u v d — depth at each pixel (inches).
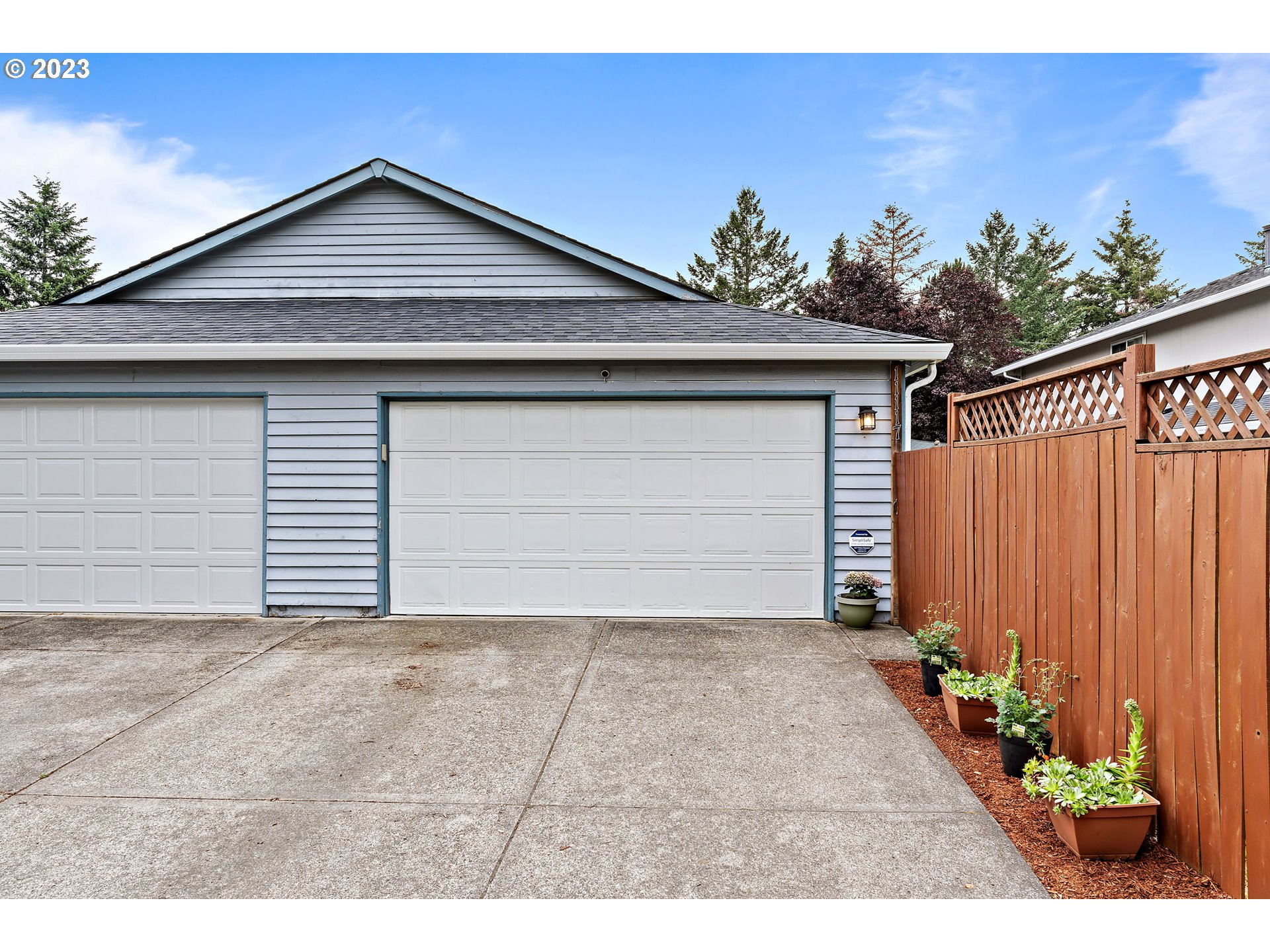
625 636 256.4
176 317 323.9
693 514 283.0
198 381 284.8
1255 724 95.2
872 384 278.5
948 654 192.5
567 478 284.2
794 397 280.1
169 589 288.0
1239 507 97.9
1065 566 145.9
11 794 139.0
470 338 280.8
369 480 284.2
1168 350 542.3
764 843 121.5
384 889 109.3
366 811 132.7
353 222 363.3
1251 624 95.7
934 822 128.0
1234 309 479.8
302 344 270.1
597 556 284.4
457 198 356.2
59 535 288.5
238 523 286.8
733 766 151.6
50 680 207.5
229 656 230.7
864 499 278.8
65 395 285.0
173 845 121.2
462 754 158.1
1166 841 114.6
